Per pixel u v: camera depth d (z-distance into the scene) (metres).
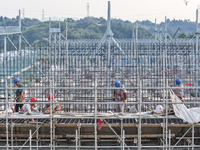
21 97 27.98
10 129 26.45
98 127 25.97
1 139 26.45
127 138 26.64
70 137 26.69
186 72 35.97
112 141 27.09
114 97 28.00
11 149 24.00
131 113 24.77
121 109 26.55
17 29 51.53
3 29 47.78
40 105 30.75
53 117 23.33
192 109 23.89
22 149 26.17
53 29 69.12
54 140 25.67
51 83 22.92
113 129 26.23
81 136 25.97
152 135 25.69
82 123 26.03
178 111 23.70
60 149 26.12
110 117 23.34
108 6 37.28
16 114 24.22
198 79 36.34
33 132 26.45
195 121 23.38
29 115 23.89
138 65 34.09
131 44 45.12
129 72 36.28
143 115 23.80
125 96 26.12
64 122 27.59
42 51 41.66
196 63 39.41
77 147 24.41
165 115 24.17
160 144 26.28
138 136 23.33
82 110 30.61
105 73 34.59
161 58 39.19
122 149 25.84
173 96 24.11
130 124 25.56
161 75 32.72
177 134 26.12
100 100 29.77
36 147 25.95
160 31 76.50
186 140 26.06
